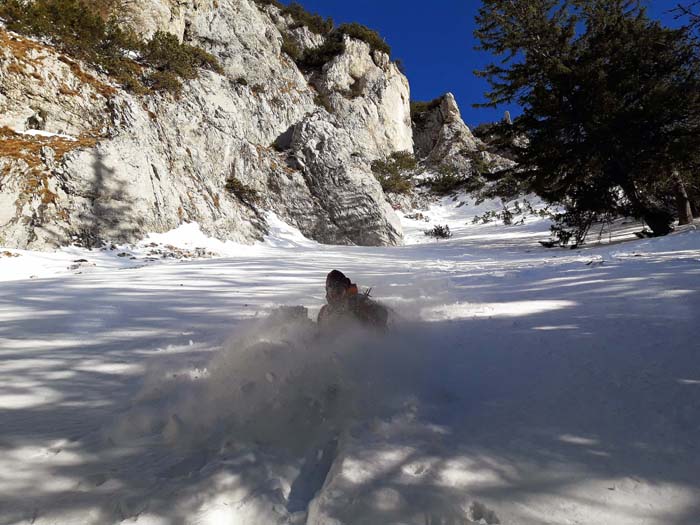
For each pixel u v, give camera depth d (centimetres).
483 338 383
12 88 1650
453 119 6322
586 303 500
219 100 2720
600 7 2017
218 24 3212
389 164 4450
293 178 2856
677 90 1557
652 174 1781
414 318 474
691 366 276
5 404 254
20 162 1509
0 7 1859
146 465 182
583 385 260
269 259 1513
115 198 1691
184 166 2180
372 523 140
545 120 1936
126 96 1978
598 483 162
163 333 444
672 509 146
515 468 173
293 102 3500
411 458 180
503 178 2384
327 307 349
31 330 460
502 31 2134
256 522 146
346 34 4988
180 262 1366
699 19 1005
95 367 329
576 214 1884
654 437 194
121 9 2517
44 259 1348
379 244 2839
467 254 1786
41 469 180
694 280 566
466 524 141
